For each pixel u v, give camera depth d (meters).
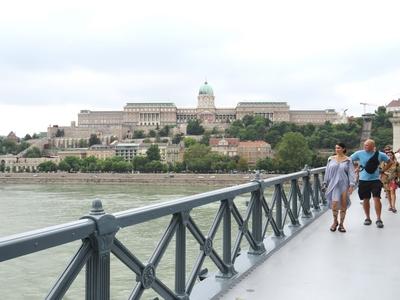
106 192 119.56
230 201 7.10
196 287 6.62
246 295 6.51
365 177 12.42
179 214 5.34
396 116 89.44
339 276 7.53
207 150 186.50
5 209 73.81
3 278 13.84
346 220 13.59
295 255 9.00
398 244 10.03
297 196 12.75
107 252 3.99
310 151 172.38
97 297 3.90
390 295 6.59
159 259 4.91
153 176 162.25
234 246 7.55
